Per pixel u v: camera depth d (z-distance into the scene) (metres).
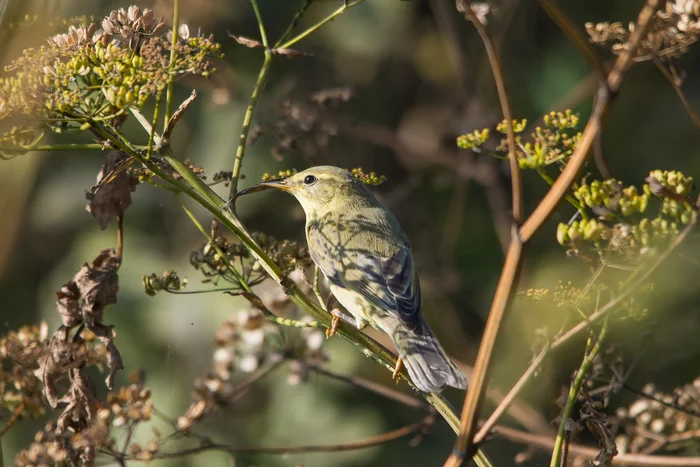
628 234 5.92
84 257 14.70
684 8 6.15
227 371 9.48
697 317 12.33
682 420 8.84
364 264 9.22
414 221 16.86
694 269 7.00
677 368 13.80
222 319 14.09
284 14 15.29
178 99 14.20
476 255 17.09
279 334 9.95
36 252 14.79
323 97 10.14
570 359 9.19
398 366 7.78
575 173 4.90
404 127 16.64
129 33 6.76
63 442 7.16
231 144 13.92
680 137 16.72
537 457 9.43
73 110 6.19
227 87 11.31
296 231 14.64
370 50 16.22
